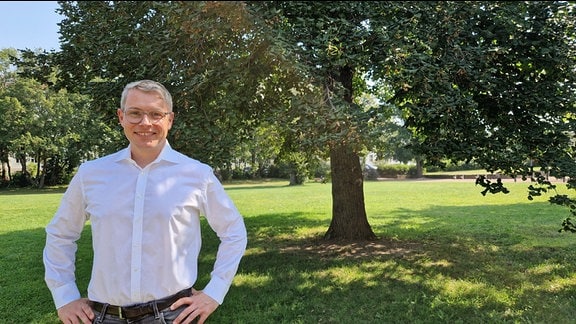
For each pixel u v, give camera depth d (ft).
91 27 16.28
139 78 14.46
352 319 13.16
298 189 80.12
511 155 16.15
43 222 38.01
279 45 13.12
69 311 6.01
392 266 18.67
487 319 12.92
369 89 27.07
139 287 5.68
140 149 5.94
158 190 5.82
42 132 103.76
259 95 17.49
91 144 104.22
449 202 46.96
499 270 17.95
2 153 111.45
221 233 6.44
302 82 14.55
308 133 12.97
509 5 17.69
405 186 80.18
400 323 12.81
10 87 101.14
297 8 16.55
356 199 24.29
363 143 12.87
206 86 14.34
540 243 23.44
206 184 6.17
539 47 17.03
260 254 21.80
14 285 17.46
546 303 14.07
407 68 14.99
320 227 30.14
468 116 16.92
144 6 14.71
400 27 16.25
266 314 13.69
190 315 5.85
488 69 16.07
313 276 17.51
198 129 13.78
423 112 15.21
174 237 5.81
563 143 16.44
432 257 20.25
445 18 16.80
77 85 18.56
